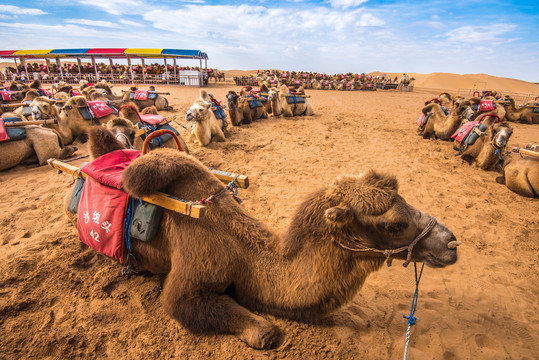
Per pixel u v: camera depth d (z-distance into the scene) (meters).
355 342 2.85
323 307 2.53
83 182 3.37
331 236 2.38
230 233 2.70
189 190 2.75
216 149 9.05
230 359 2.57
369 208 2.27
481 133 8.35
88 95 13.31
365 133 12.46
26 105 9.77
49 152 7.45
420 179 7.41
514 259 4.43
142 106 15.22
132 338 2.76
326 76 46.94
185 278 2.58
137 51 34.16
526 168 6.53
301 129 12.71
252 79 39.06
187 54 34.28
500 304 3.56
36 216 4.90
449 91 47.62
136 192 2.58
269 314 2.82
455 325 3.21
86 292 3.23
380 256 2.46
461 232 5.10
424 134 11.80
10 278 3.32
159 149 2.97
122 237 2.88
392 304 3.42
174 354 2.63
